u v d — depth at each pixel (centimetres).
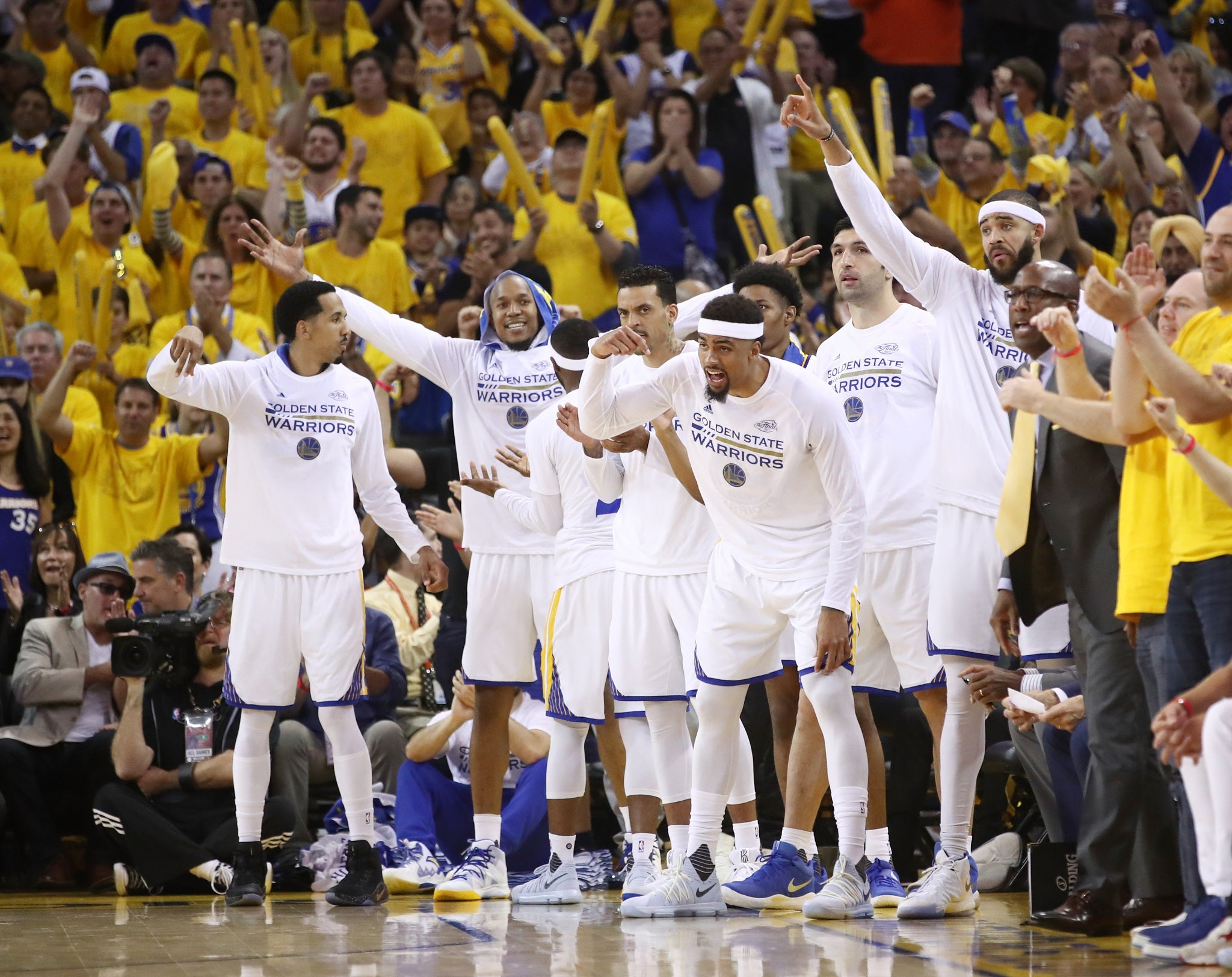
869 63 4084
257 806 1923
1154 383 1312
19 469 2594
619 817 2361
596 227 3319
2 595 2500
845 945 1395
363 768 1911
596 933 1527
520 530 1962
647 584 1795
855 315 1888
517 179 3272
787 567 1625
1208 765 1211
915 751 2211
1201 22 4372
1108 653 1464
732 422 1605
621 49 4194
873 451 1811
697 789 1700
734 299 1567
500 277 2077
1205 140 3575
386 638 2395
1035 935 1459
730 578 1655
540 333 2089
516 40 4191
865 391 1833
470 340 2127
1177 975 1189
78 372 2734
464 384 2062
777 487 1612
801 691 1764
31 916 1803
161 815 2145
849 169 1733
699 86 3731
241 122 3775
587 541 1878
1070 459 1490
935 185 3553
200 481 2806
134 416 2759
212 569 2745
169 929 1622
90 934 1576
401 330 2069
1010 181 3531
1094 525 1477
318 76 3619
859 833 1627
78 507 2764
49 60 4100
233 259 3244
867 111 4059
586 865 2211
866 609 1791
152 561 2288
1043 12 4241
